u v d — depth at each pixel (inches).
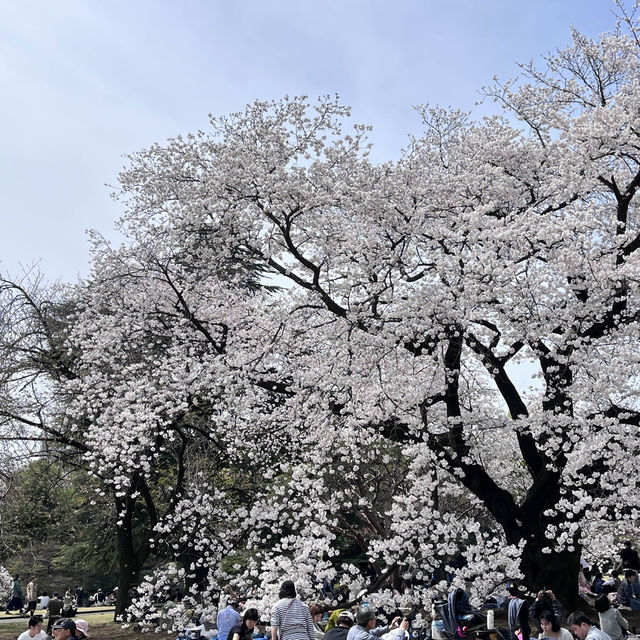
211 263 568.4
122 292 627.5
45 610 1019.3
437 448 514.6
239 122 584.4
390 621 456.4
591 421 452.4
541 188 559.5
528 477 737.6
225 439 642.2
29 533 773.3
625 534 627.2
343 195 515.2
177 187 574.9
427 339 489.1
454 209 525.7
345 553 893.8
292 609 335.0
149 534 783.1
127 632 649.0
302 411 510.6
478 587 446.3
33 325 693.9
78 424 688.4
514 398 531.8
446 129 635.5
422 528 454.6
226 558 770.8
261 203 533.0
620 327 464.4
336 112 559.8
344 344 473.1
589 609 492.7
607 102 589.0
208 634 499.8
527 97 609.9
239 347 540.7
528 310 468.1
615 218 506.3
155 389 546.0
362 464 624.4
